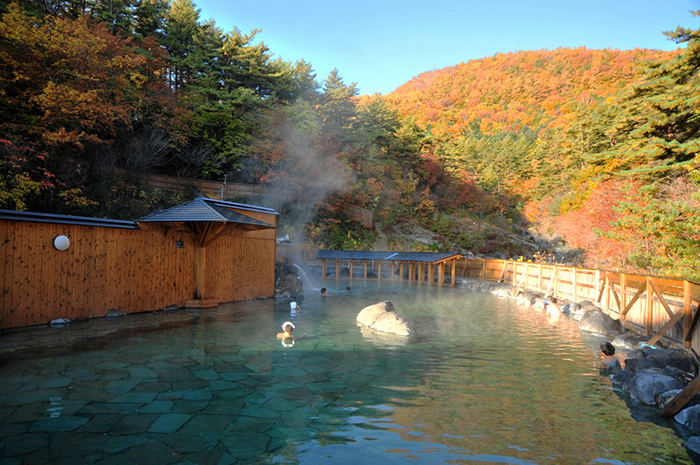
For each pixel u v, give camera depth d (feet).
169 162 110.52
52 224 32.65
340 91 146.41
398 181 163.73
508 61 565.53
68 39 66.85
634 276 34.88
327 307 48.67
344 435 14.83
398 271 109.19
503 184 209.56
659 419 17.06
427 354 27.55
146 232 39.96
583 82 438.81
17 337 28.25
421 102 475.72
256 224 44.19
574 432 15.58
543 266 67.15
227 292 48.49
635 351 27.99
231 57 126.62
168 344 27.63
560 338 33.78
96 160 84.69
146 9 115.96
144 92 92.43
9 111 66.69
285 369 22.94
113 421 15.35
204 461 12.62
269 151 107.55
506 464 12.91
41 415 15.67
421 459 13.11
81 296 34.76
